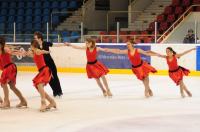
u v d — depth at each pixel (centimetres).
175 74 1262
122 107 1098
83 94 1341
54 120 923
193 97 1280
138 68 1241
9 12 2777
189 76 1917
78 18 2641
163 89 1470
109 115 986
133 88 1498
